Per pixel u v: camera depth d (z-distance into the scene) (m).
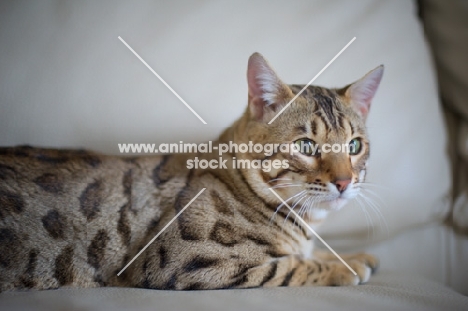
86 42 1.61
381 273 1.52
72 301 1.08
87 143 1.61
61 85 1.59
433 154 1.77
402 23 1.77
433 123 1.77
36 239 1.33
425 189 1.76
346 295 1.12
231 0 1.71
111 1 1.64
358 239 1.80
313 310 1.00
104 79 1.62
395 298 1.11
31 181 1.37
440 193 1.78
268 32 1.71
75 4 1.62
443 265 1.81
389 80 1.75
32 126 1.57
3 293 1.20
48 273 1.32
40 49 1.58
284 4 1.73
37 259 1.32
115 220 1.37
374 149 1.74
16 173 1.37
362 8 1.76
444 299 1.12
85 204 1.37
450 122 1.83
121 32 1.64
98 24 1.62
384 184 1.74
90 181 1.40
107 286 1.34
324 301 1.07
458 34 1.72
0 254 1.29
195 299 1.09
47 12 1.60
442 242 1.82
